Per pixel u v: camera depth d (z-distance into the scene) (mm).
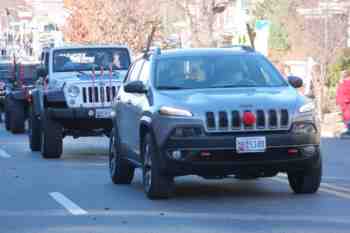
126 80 37000
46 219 27906
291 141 29547
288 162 29688
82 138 65812
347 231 24906
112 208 29688
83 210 29453
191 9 102000
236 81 32406
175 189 34219
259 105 29625
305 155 29891
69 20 113875
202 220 26953
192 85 32094
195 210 28906
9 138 65438
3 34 156250
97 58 51500
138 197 32188
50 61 51125
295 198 31125
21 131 70188
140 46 100188
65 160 47875
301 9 95750
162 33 101875
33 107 52469
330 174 39219
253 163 29391
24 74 73312
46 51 52875
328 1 80062
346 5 82750
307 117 30016
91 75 48906
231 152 29203
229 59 33188
